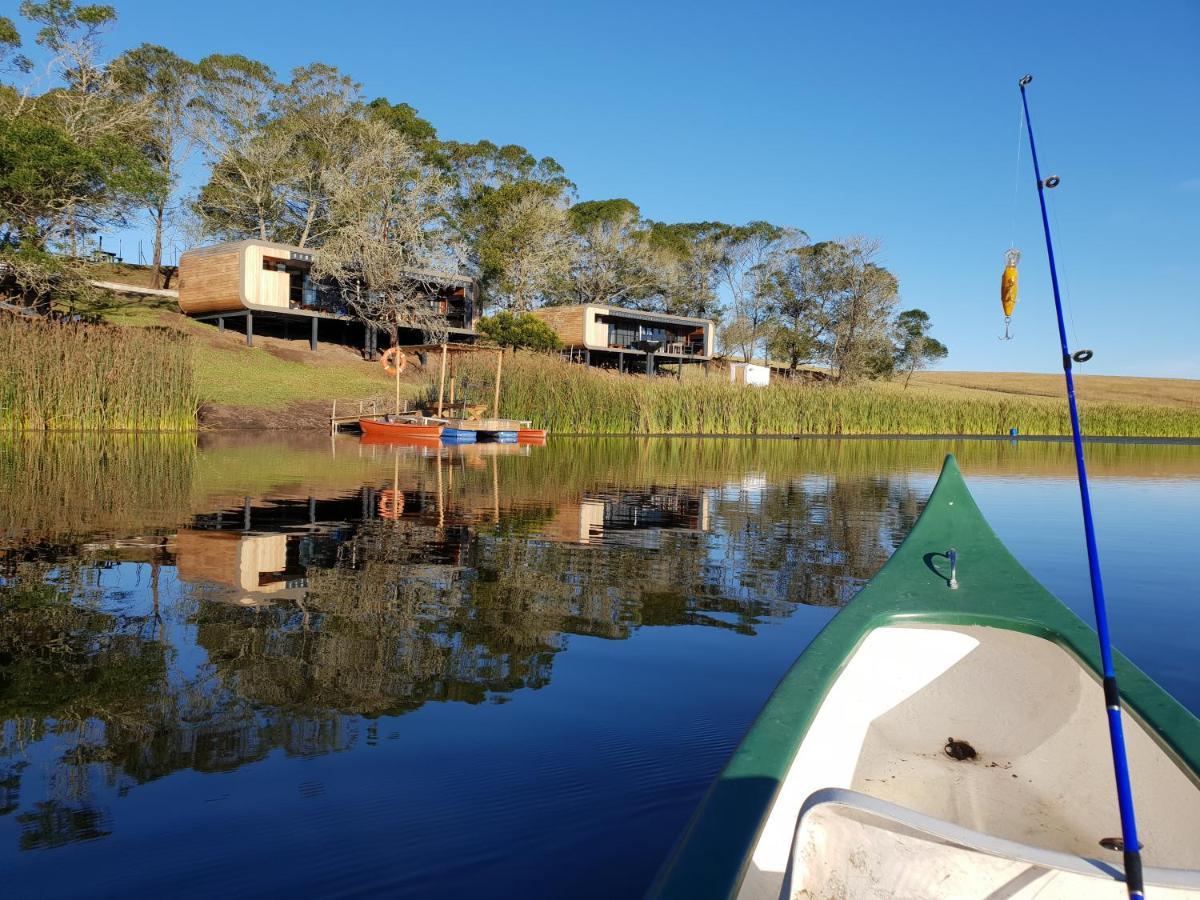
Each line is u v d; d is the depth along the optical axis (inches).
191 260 1247.5
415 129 1786.4
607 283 2086.6
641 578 230.1
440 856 87.9
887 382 2401.6
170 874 83.6
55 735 115.7
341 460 583.2
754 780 71.3
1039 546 309.3
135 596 192.5
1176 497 488.1
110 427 761.6
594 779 105.7
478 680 141.9
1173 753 82.7
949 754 116.2
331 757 110.3
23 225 972.6
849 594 215.3
